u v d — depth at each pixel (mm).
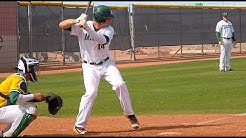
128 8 40250
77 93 20766
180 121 13039
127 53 41438
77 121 11062
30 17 34750
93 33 10641
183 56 44688
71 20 10930
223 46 27594
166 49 47750
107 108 16375
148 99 18203
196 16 44062
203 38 44688
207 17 44688
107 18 11016
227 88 20688
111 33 11102
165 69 32000
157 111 15406
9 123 9969
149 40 41688
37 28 35719
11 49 34688
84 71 11227
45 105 17125
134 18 40594
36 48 35844
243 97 18156
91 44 11070
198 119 13375
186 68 32031
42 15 35844
